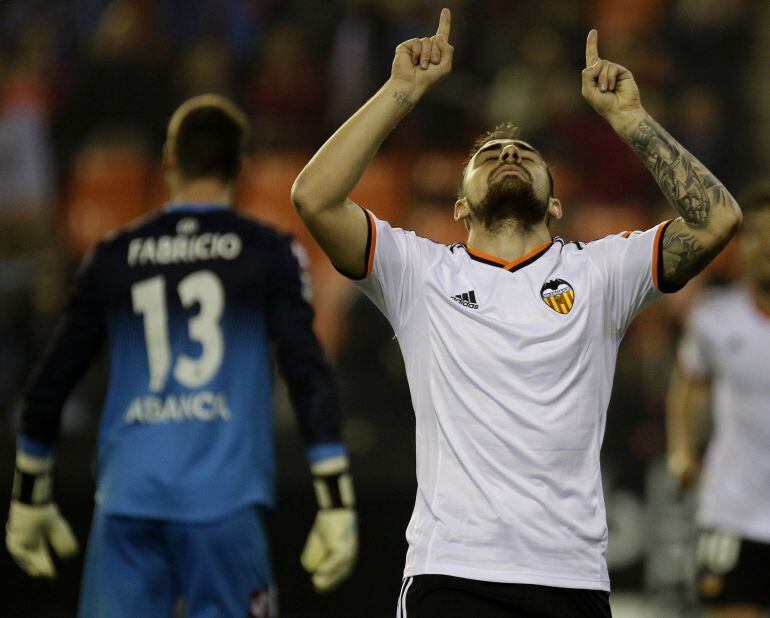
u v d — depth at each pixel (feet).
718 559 67.82
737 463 67.72
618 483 89.81
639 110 40.04
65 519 85.46
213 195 47.62
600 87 40.27
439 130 119.44
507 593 36.27
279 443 95.45
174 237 46.75
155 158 121.39
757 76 133.28
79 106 123.85
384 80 123.85
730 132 128.47
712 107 127.75
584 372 38.45
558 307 38.91
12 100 123.85
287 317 45.68
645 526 88.69
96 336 47.24
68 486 85.71
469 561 36.42
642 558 88.33
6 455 93.04
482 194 40.75
